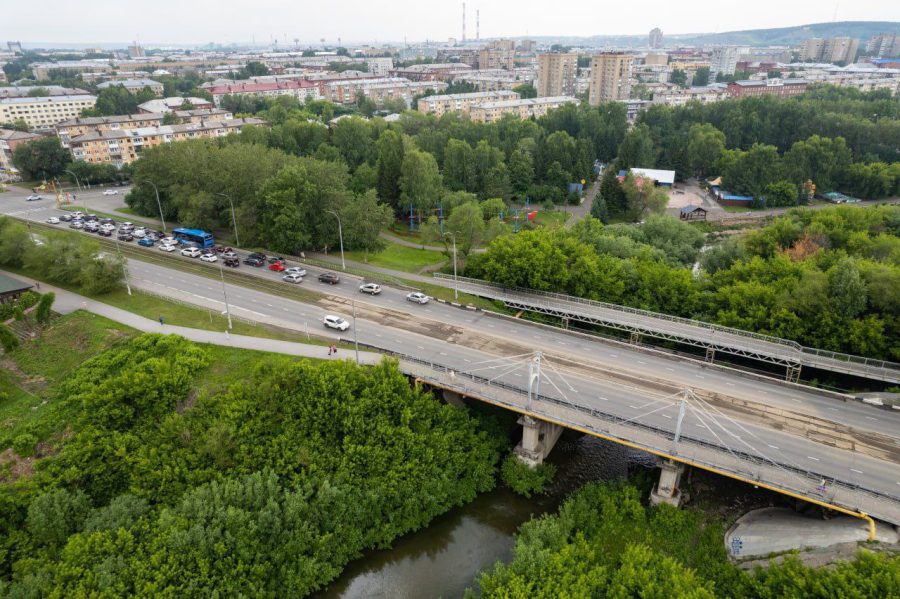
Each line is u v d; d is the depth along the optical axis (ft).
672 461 173.27
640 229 370.73
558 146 566.77
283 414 192.75
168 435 181.98
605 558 157.89
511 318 258.57
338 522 172.55
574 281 281.13
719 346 229.86
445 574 169.68
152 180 402.72
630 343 236.43
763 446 170.71
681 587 136.15
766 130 644.69
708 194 583.58
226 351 222.89
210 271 309.01
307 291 285.23
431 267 337.31
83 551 144.66
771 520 169.48
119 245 351.05
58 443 184.24
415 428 194.80
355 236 342.44
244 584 151.43
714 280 279.69
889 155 587.68
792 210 394.32
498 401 191.72
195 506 159.02
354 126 534.78
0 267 313.94
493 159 508.53
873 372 209.36
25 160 533.55
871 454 167.94
